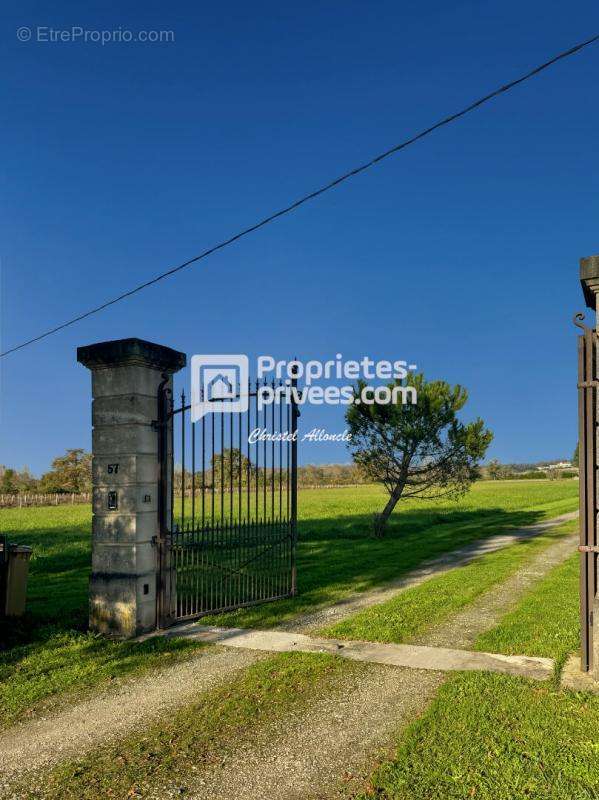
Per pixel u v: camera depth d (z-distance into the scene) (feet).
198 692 19.97
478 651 23.34
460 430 69.67
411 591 35.63
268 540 34.01
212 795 13.51
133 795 13.61
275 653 23.97
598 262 20.17
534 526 76.64
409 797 13.05
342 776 14.12
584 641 20.56
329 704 18.44
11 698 19.92
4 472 224.12
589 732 15.89
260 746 15.80
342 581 40.42
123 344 28.43
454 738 15.61
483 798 12.94
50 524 97.04
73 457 225.35
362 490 191.83
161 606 28.43
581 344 20.92
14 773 14.89
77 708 18.99
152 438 29.37
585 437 20.79
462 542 61.87
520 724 16.40
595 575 20.30
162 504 29.12
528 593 34.27
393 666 21.83
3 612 28.48
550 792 13.12
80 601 34.99
